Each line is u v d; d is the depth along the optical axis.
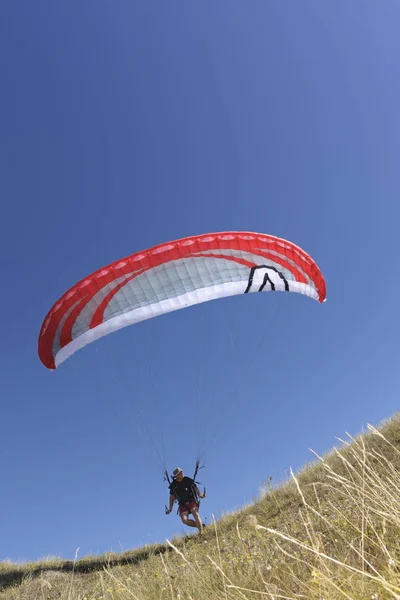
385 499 3.14
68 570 9.77
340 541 3.77
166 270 10.92
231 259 11.22
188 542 10.02
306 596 2.76
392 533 3.38
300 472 10.94
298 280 11.82
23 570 10.10
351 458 8.76
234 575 3.97
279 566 3.65
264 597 3.06
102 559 10.66
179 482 11.33
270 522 7.88
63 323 10.66
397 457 4.66
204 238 10.93
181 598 3.90
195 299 11.05
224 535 8.41
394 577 2.55
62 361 11.15
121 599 4.56
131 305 10.89
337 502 5.02
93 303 10.66
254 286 11.23
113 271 10.55
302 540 4.33
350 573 2.91
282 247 11.52
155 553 10.22
